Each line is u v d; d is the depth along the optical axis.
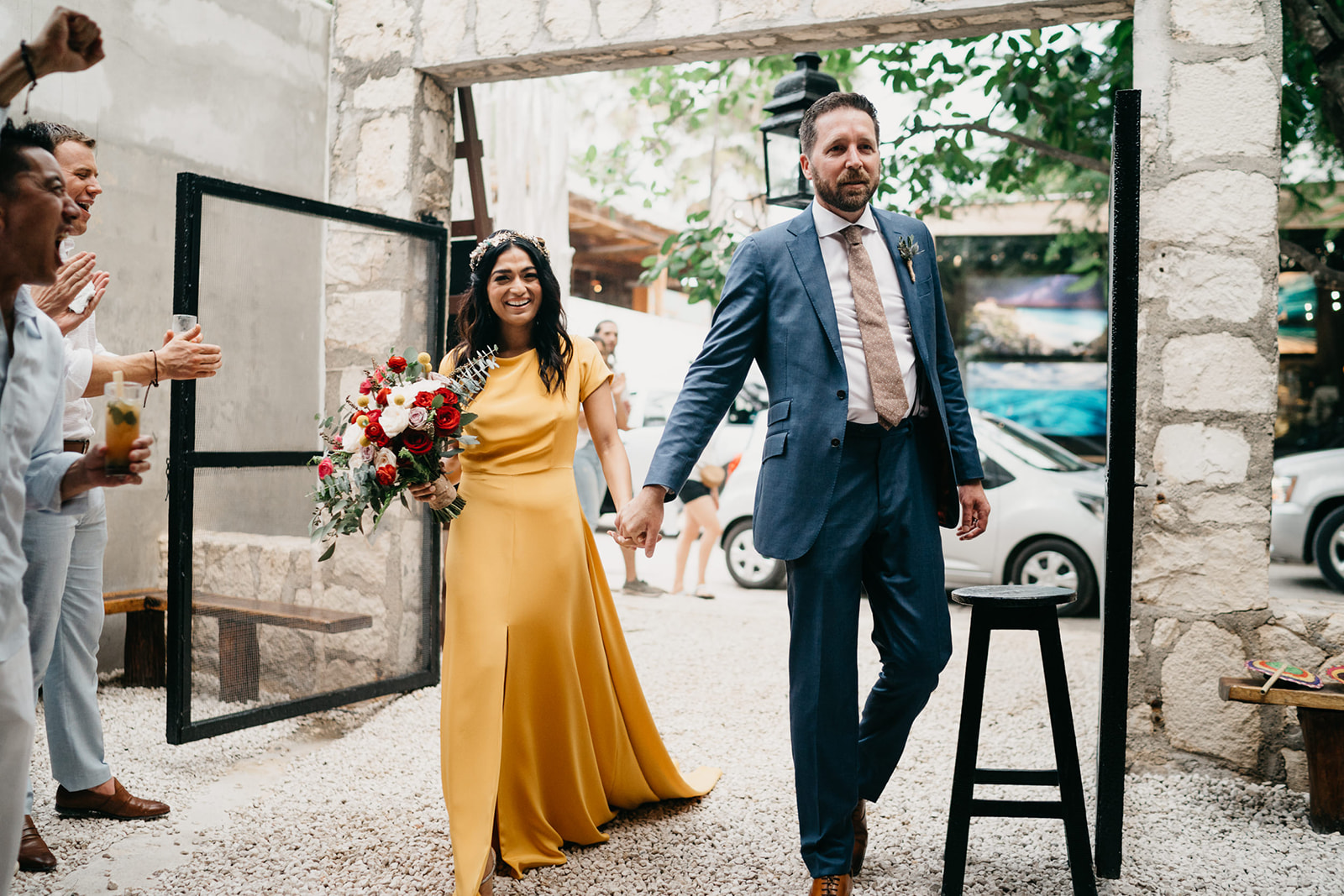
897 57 7.34
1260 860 2.83
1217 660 3.52
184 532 3.69
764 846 2.90
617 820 3.10
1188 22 3.56
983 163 8.27
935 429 2.61
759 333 2.69
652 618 6.87
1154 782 3.47
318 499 2.70
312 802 3.31
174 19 5.15
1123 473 2.60
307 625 4.21
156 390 5.23
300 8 5.83
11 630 1.80
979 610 2.50
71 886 2.67
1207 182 3.54
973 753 2.52
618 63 4.51
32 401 1.85
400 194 4.72
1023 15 3.83
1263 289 3.50
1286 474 7.68
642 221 11.80
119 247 4.99
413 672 4.74
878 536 2.57
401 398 2.58
